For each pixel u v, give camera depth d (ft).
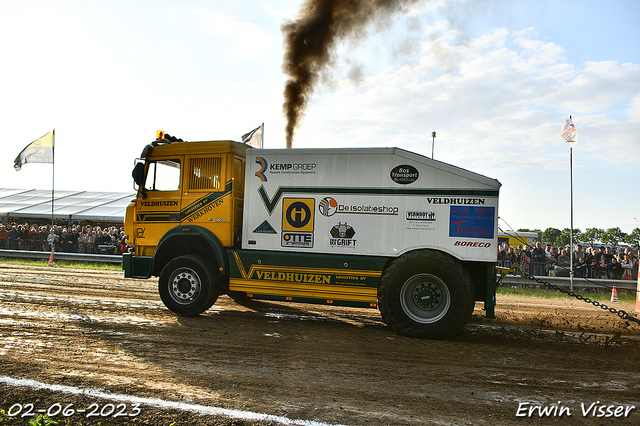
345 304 20.29
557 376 14.52
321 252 20.62
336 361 15.25
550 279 39.22
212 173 22.38
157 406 10.73
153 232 23.17
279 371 13.91
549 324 23.40
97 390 11.62
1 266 42.42
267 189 21.35
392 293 19.30
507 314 26.08
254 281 21.26
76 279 33.81
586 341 19.58
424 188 19.58
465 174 19.17
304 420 10.32
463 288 18.60
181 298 21.74
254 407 10.94
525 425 10.69
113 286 30.81
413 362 15.51
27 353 14.60
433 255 19.04
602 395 12.90
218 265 21.70
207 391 11.90
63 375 12.63
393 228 19.88
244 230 21.54
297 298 20.80
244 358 15.15
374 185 20.13
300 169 20.98
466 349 17.52
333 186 20.58
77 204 79.30
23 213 68.64
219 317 21.84
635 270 41.14
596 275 41.29
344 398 11.88
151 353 15.26
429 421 10.66
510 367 15.33
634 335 21.08
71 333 17.44
